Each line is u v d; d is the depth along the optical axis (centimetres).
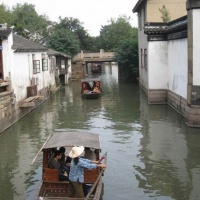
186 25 1791
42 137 1620
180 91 2006
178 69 2042
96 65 6219
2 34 1809
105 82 4262
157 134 1605
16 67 2012
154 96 2408
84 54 4844
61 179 965
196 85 1662
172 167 1185
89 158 1039
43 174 960
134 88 3525
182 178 1091
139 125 1802
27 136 1642
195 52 1648
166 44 2356
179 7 2853
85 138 1070
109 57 4819
